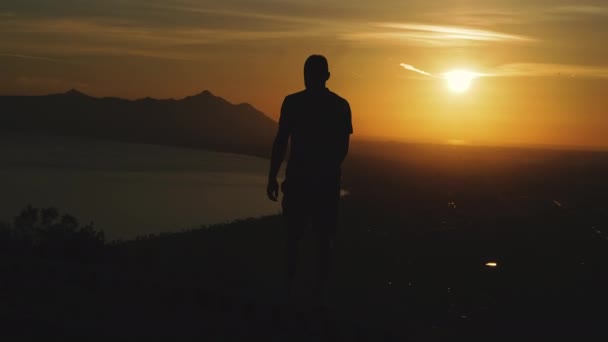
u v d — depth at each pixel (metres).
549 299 12.34
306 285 11.59
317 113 7.74
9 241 11.04
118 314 6.38
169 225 40.03
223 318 6.60
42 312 6.17
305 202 7.73
